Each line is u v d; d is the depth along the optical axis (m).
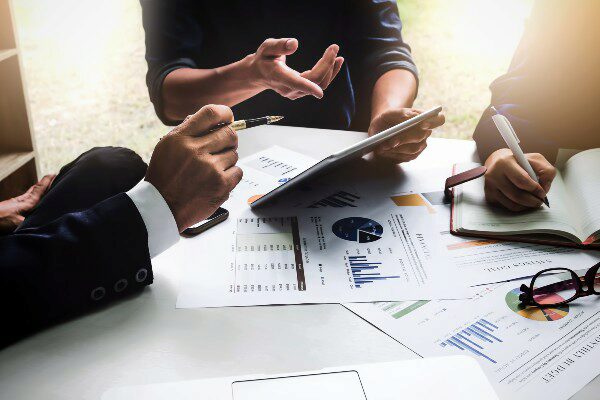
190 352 0.73
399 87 1.52
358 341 0.75
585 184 1.09
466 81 3.80
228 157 0.93
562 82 1.34
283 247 0.95
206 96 1.43
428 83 3.78
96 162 0.97
